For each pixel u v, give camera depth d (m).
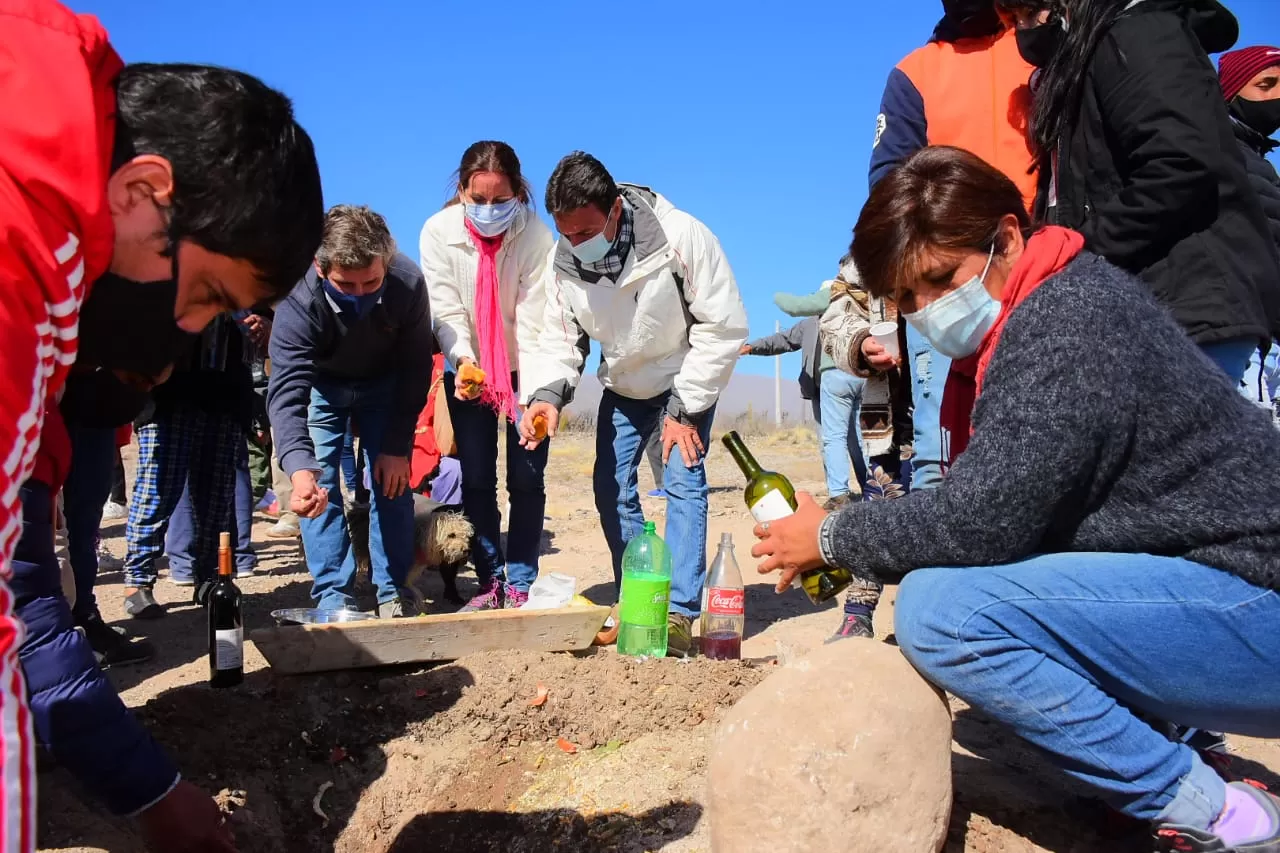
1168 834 2.05
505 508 8.38
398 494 4.40
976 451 2.04
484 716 3.14
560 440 18.67
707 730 3.10
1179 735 2.64
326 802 2.84
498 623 3.58
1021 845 2.31
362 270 3.87
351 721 3.16
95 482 3.99
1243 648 1.91
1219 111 2.73
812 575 2.75
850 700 2.09
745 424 24.08
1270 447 1.97
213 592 3.38
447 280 4.61
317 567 4.32
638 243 3.94
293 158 1.57
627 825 2.59
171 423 4.82
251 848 2.54
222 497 5.00
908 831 2.03
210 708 3.06
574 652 3.79
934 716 2.13
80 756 1.93
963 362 2.59
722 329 4.03
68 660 1.92
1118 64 2.81
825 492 9.52
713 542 6.73
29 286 1.27
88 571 4.03
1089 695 2.04
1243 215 2.73
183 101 1.47
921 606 2.15
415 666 3.55
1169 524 1.97
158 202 1.47
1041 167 3.20
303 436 4.01
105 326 1.58
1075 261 2.11
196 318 1.67
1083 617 1.99
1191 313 2.71
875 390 4.16
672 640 4.04
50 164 1.29
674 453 4.14
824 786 2.00
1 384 1.24
